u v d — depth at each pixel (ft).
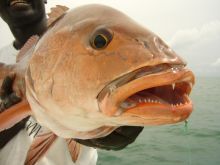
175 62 0.87
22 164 1.75
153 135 6.67
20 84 1.26
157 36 0.95
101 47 0.95
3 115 1.19
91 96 0.94
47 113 1.07
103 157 5.47
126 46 0.92
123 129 1.38
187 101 0.88
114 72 0.90
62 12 1.28
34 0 2.11
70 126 1.04
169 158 5.57
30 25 2.14
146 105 0.86
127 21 1.00
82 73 0.96
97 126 1.01
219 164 5.52
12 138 1.78
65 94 1.00
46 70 1.05
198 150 6.11
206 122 8.25
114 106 0.89
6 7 2.09
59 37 1.06
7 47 2.19
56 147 1.89
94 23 1.01
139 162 5.35
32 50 1.24
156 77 0.84
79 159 1.95
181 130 6.94
